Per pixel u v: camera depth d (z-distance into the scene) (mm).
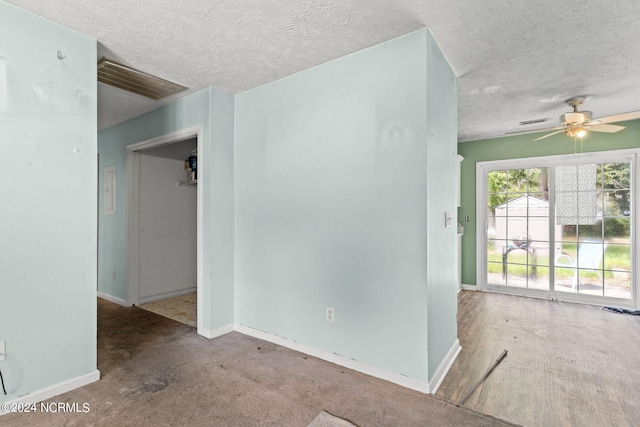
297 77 2664
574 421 1781
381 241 2211
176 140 3354
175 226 4500
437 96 2234
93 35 2121
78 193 2092
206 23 1980
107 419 1778
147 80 2812
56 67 1990
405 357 2115
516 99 3297
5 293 1804
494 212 4848
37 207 1919
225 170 3066
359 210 2311
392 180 2160
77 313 2086
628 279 3961
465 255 5008
